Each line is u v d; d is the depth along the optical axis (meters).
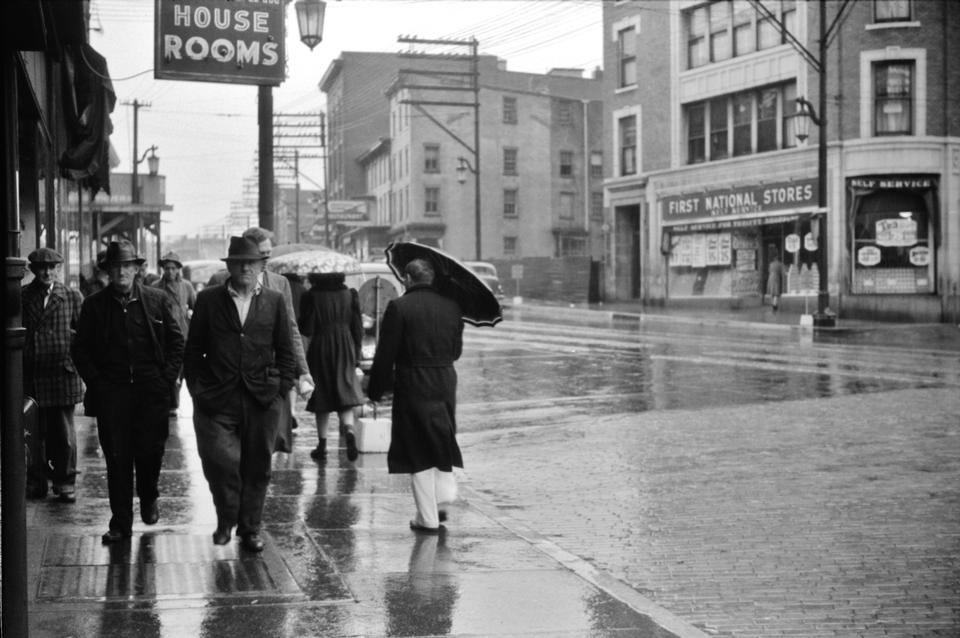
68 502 8.56
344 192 96.69
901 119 35.50
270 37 13.00
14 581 4.35
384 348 7.79
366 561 6.95
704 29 42.44
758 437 12.48
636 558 7.35
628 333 31.58
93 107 15.12
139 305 7.29
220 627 5.53
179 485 9.32
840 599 6.35
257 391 7.04
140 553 6.99
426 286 7.98
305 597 6.09
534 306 49.34
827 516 8.50
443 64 75.06
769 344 26.55
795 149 37.66
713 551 7.51
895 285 35.53
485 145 73.19
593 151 76.31
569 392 17.66
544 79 80.00
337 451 11.63
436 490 8.02
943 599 6.33
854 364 20.81
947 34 35.31
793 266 37.97
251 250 7.02
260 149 15.70
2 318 4.32
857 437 12.26
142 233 38.84
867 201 35.66
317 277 11.02
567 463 11.24
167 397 7.40
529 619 5.74
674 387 17.94
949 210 35.25
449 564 6.89
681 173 43.44
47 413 8.55
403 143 74.69
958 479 9.86
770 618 6.00
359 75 96.81
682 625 5.67
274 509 8.53
